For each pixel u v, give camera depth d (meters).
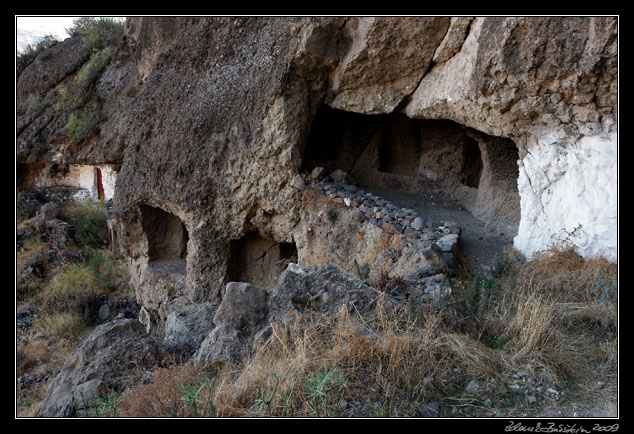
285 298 4.41
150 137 11.26
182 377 3.73
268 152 8.87
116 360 4.57
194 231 10.20
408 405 3.18
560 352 3.66
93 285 15.50
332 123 10.69
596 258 5.68
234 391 3.39
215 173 9.71
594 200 5.92
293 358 3.59
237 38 9.73
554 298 4.98
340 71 8.43
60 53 20.33
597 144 5.87
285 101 8.56
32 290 16.23
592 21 5.29
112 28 18.92
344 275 4.59
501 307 4.53
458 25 6.84
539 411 3.12
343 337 3.78
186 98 10.52
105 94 18.06
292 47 8.34
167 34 13.20
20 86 20.94
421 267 5.78
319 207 8.74
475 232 8.10
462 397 3.26
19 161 20.62
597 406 3.14
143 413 3.37
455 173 10.03
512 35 5.76
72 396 4.17
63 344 12.38
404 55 7.64
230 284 4.43
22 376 10.00
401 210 7.82
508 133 6.82
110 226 17.91
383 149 10.80
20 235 19.56
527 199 6.88
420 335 3.76
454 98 7.03
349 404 3.21
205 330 5.01
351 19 7.82
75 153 19.12
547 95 6.04
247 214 9.72
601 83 5.54
